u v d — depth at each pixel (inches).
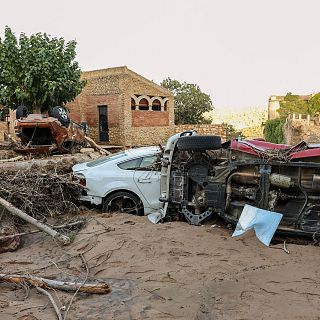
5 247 254.8
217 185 278.1
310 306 172.7
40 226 266.4
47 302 183.9
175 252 236.2
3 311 175.0
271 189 261.9
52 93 721.6
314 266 215.8
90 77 1095.0
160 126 1139.9
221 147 285.1
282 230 254.2
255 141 287.3
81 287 190.9
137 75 1071.6
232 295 184.9
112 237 261.4
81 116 1091.3
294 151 259.6
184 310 171.6
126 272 214.4
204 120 1588.3
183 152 297.0
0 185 319.6
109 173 329.7
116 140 1061.8
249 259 226.2
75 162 427.5
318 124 1200.8
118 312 171.8
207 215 285.4
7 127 887.1
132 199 325.4
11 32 724.7
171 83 1558.8
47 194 339.0
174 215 304.0
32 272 220.1
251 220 258.2
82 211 343.9
